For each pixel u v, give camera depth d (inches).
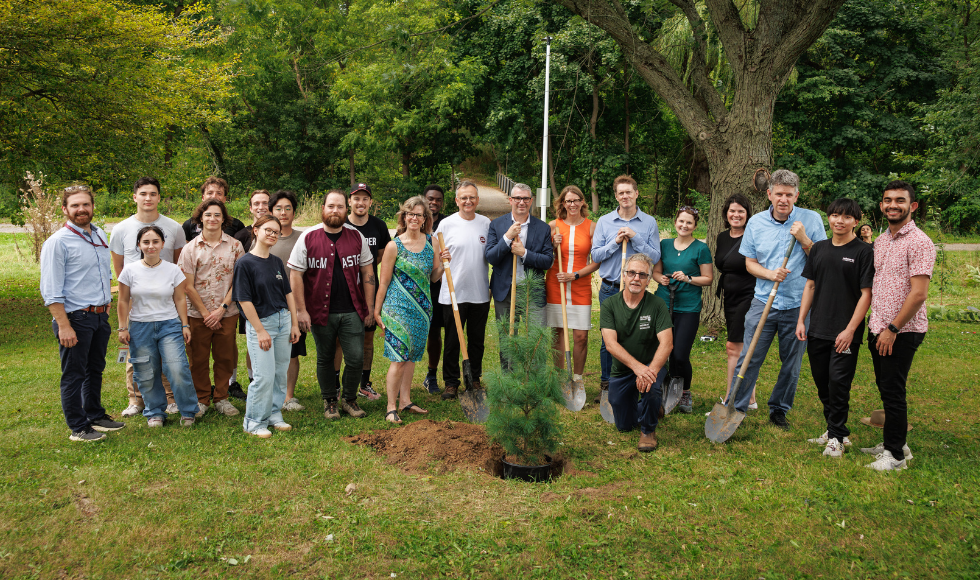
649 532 125.1
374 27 1154.0
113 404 214.7
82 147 426.9
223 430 185.6
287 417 201.9
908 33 1036.5
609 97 1147.3
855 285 166.4
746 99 327.3
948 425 197.9
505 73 1096.8
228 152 1305.4
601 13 335.9
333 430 188.7
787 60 317.4
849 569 112.8
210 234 200.4
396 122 1095.0
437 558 116.6
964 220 912.3
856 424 200.8
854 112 1002.7
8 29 360.2
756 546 120.6
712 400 228.7
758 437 185.8
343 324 197.8
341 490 145.2
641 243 213.5
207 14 1011.3
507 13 1062.4
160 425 188.9
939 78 987.9
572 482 152.0
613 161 1091.9
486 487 148.5
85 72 411.2
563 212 230.7
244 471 154.1
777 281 183.9
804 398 231.0
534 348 165.8
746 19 422.6
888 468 156.6
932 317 426.3
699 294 209.9
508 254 218.4
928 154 645.9
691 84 570.9
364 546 120.0
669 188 1311.5
